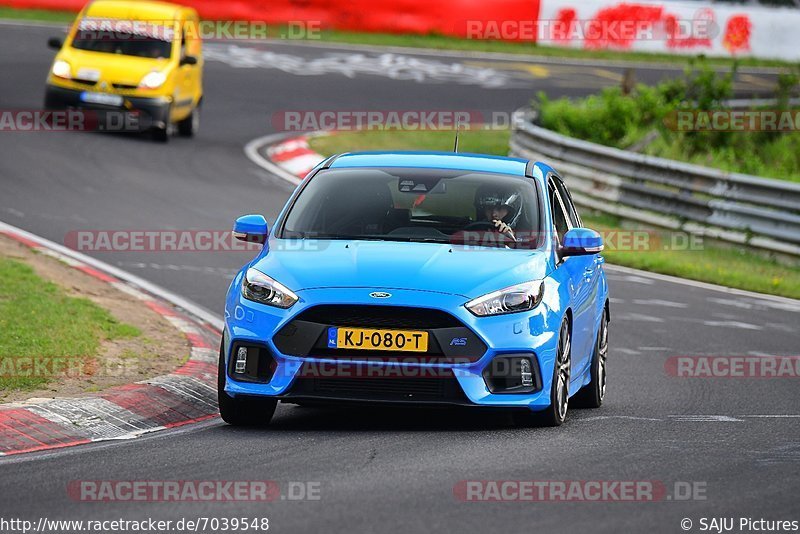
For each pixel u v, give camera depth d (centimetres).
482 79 11544
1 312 3662
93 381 3059
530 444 2559
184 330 3894
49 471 2270
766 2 14200
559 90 11438
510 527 1912
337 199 3030
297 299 2661
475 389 2623
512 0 13362
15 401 2811
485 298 2670
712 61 13862
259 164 7712
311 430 2723
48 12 11881
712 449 2589
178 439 2598
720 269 5878
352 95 10262
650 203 6994
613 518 1988
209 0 12006
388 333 2609
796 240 6278
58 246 5125
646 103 9656
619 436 2708
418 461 2362
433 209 2989
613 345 4162
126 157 7362
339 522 1919
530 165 3247
